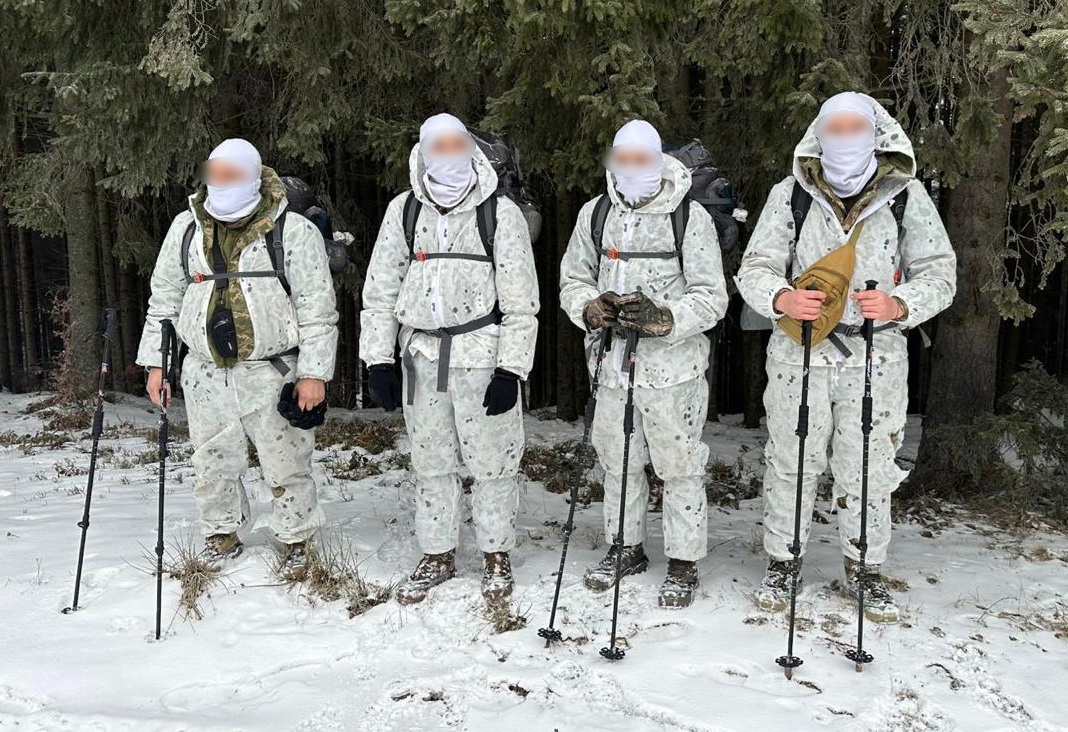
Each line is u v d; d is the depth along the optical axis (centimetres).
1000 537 509
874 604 354
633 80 488
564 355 1026
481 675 306
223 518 404
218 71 668
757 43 500
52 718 275
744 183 659
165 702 289
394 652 325
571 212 1029
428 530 378
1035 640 341
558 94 512
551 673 306
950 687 299
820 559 435
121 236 1038
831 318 327
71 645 327
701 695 289
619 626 346
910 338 1241
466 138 345
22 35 671
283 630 343
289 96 730
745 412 1053
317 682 304
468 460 367
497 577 374
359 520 495
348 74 677
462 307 354
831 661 316
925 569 433
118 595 371
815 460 354
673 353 357
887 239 338
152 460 696
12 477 648
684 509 370
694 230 356
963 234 619
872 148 329
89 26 627
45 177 874
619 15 455
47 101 843
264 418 373
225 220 360
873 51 646
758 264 352
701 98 752
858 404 343
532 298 355
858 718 277
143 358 381
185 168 710
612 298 344
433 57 592
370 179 1109
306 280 371
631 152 346
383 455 723
